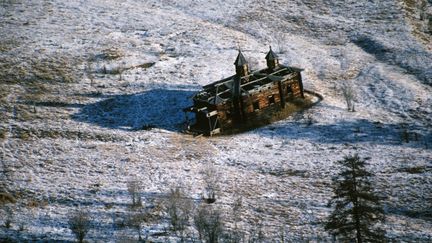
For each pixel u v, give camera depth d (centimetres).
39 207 16100
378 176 17350
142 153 19838
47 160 19300
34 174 18275
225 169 18575
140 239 13950
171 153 19850
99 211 15788
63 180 17862
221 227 14050
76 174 18300
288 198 16375
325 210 15475
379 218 11775
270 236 14100
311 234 14188
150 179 17875
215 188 17062
